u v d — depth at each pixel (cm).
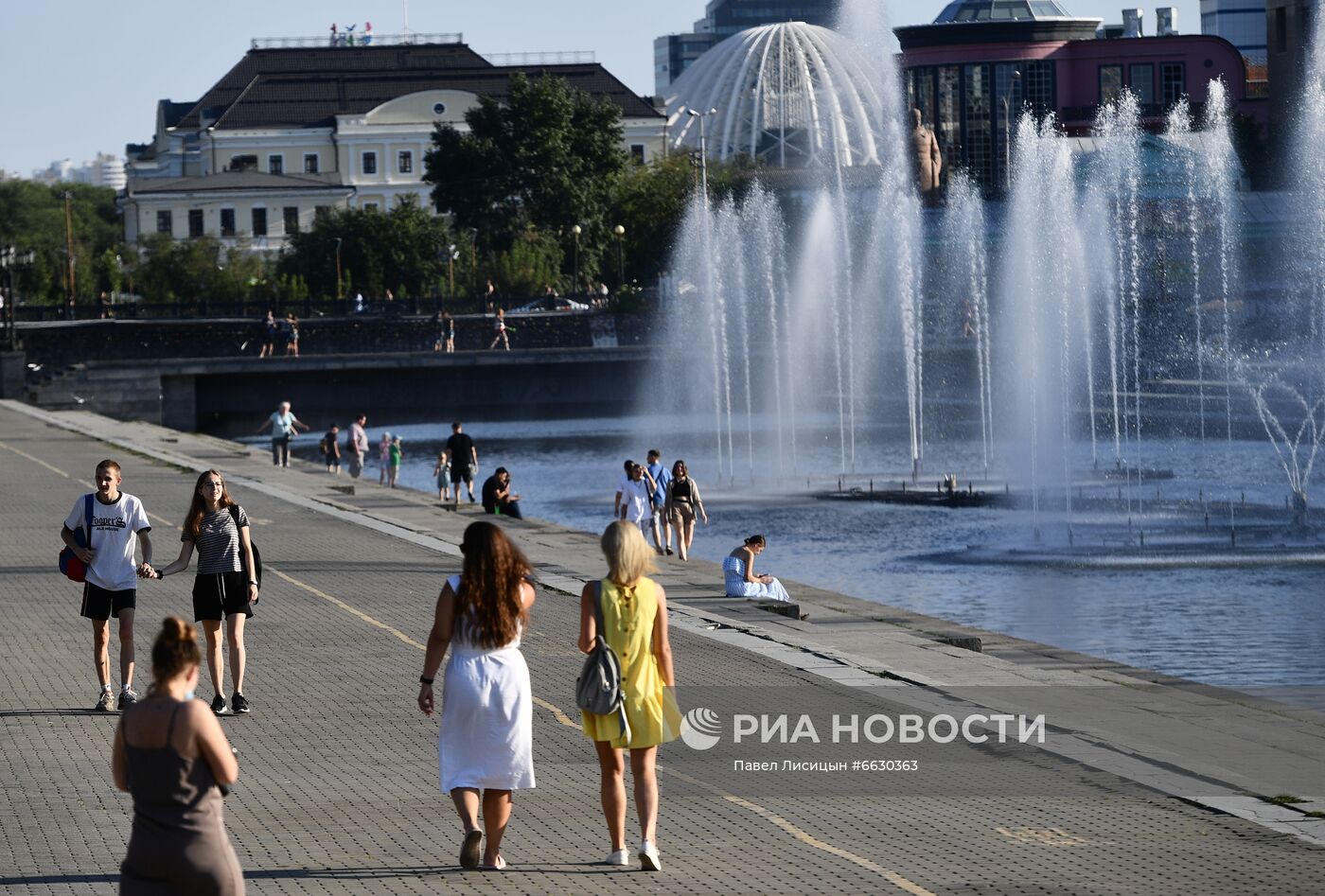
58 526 6100
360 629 3934
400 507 7094
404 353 17588
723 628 3900
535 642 3712
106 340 16988
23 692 3216
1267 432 12225
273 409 17475
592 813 2381
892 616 4441
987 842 2211
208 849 1602
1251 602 5647
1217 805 2383
